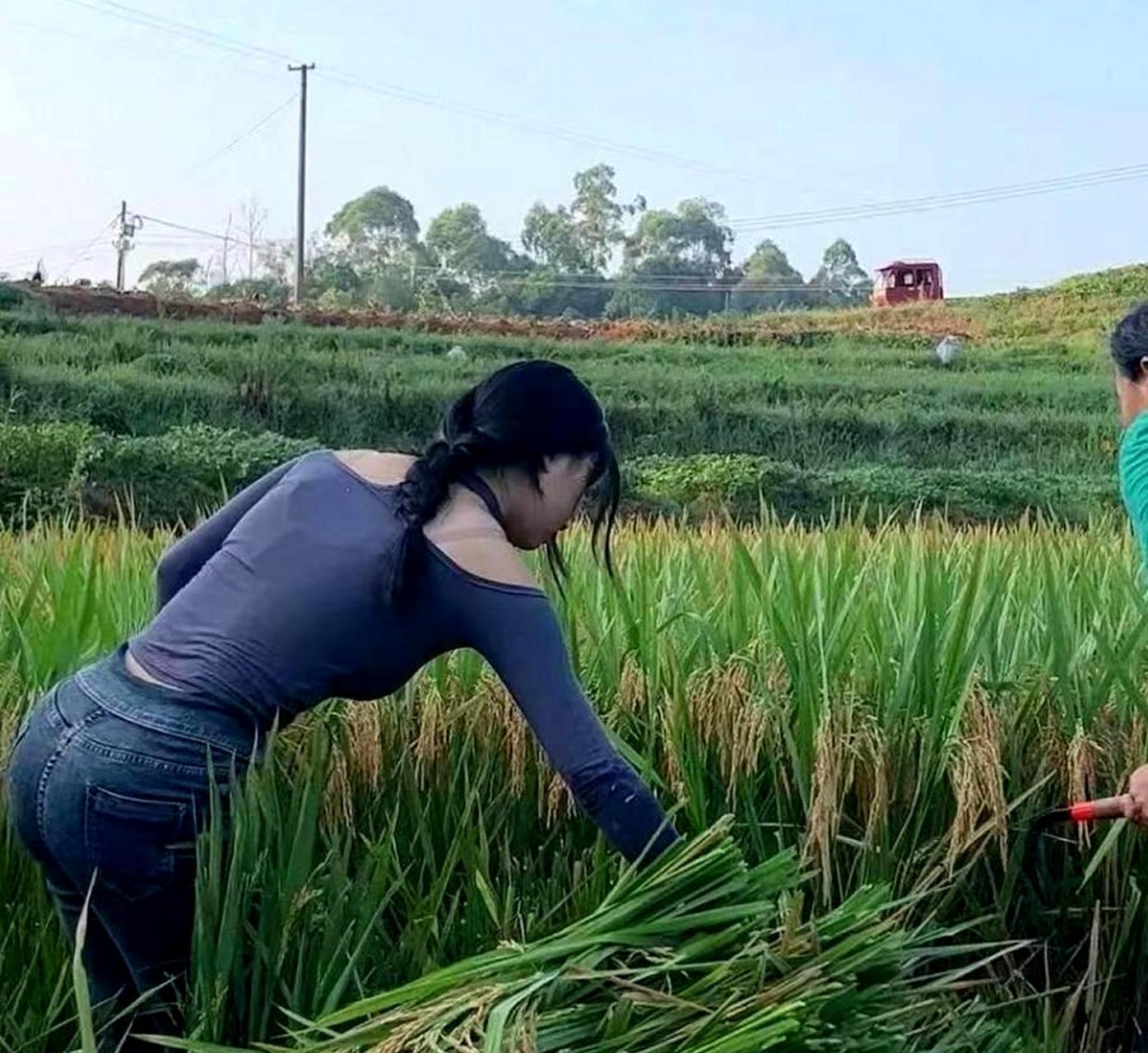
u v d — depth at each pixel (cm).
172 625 286
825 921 260
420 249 7694
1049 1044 345
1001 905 376
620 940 252
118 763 273
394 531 278
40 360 2433
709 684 378
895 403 2845
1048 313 4159
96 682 284
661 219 8006
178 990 295
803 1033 236
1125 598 470
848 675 401
